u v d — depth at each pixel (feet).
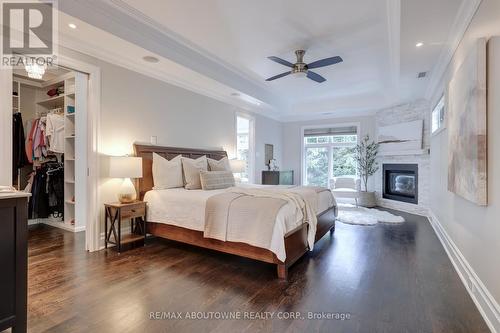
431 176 16.25
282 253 8.05
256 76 16.92
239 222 8.90
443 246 11.41
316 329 5.70
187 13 9.61
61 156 15.51
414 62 12.05
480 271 6.75
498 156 5.83
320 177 25.52
